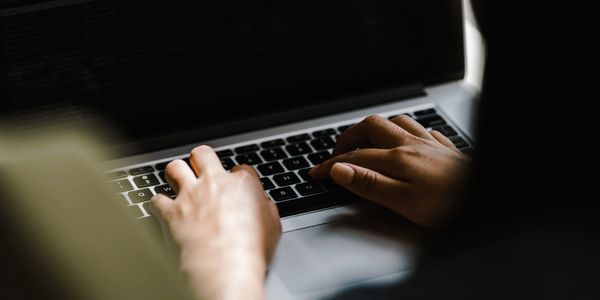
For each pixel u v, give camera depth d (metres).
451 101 1.30
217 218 0.98
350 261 1.01
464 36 1.34
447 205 1.04
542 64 0.61
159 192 1.10
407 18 1.31
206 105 1.24
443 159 1.08
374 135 1.14
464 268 0.71
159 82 1.21
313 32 1.27
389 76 1.32
